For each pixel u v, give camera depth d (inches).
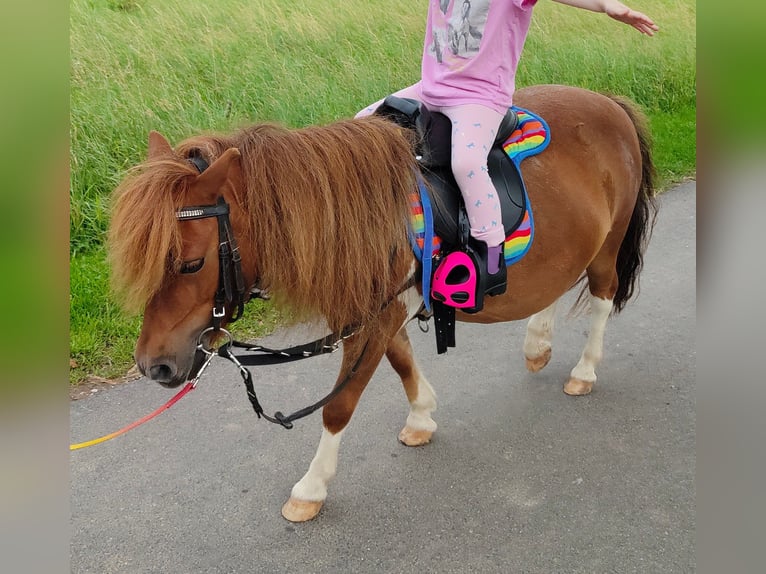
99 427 110.0
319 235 72.7
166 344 68.0
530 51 272.8
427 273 80.5
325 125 79.0
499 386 123.8
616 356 133.3
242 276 70.4
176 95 196.9
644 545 89.2
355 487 99.3
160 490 97.5
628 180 106.9
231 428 111.0
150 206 63.1
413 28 266.2
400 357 100.7
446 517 94.0
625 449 107.7
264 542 89.7
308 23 256.1
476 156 78.7
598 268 113.6
